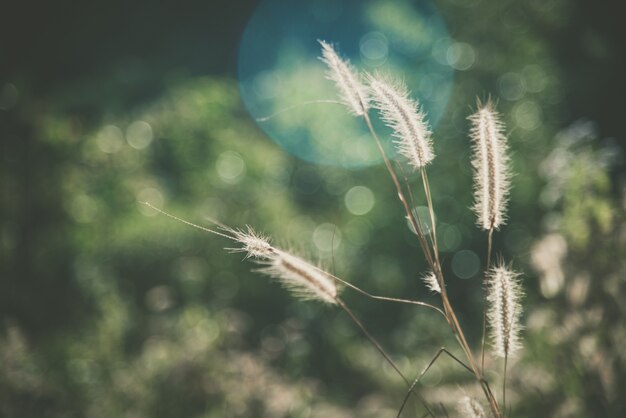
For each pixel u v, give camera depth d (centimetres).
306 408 110
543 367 81
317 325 163
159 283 168
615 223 80
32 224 173
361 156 203
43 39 200
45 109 189
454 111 187
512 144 167
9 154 178
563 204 91
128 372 111
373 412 114
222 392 104
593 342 74
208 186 192
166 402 102
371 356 150
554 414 75
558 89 171
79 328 133
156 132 202
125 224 177
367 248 190
